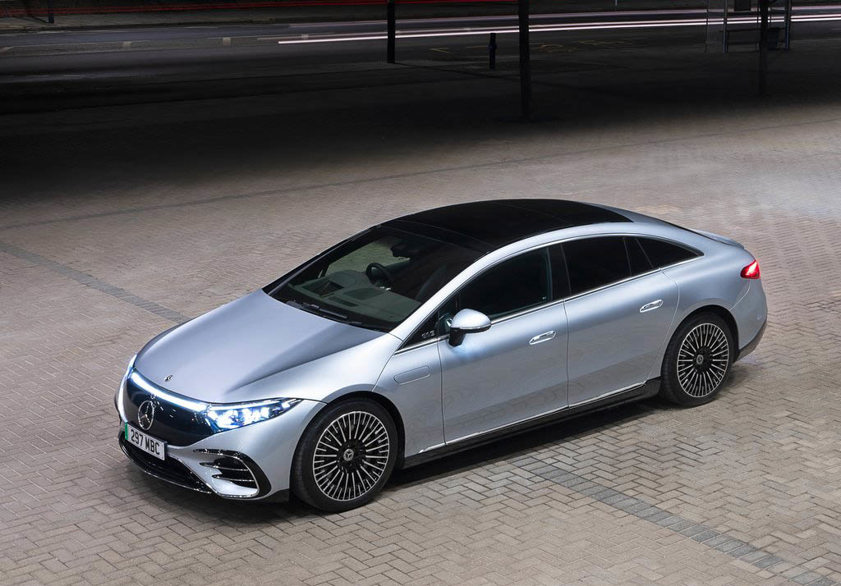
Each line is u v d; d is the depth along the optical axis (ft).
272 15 163.53
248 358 21.39
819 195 50.24
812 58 112.06
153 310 34.50
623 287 24.29
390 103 83.76
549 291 23.30
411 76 99.60
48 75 100.89
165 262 40.34
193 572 18.89
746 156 60.44
